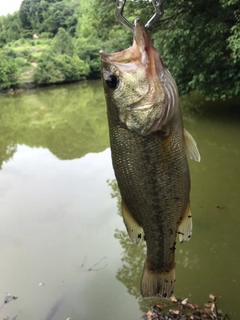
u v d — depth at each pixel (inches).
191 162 47.1
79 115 99.7
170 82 12.3
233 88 60.3
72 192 42.3
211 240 29.6
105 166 51.4
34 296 25.2
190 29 59.9
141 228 14.1
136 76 12.0
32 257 29.8
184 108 76.4
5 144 72.7
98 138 71.3
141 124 12.3
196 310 22.3
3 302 24.9
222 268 26.3
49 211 37.8
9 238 33.0
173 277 14.7
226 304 22.8
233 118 65.4
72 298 24.7
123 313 22.9
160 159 12.8
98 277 26.6
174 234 14.1
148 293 14.8
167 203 13.4
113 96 12.4
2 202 41.0
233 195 36.8
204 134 57.8
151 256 14.5
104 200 39.4
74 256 29.4
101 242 31.2
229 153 49.1
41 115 105.3
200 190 38.5
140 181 13.1
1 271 28.0
